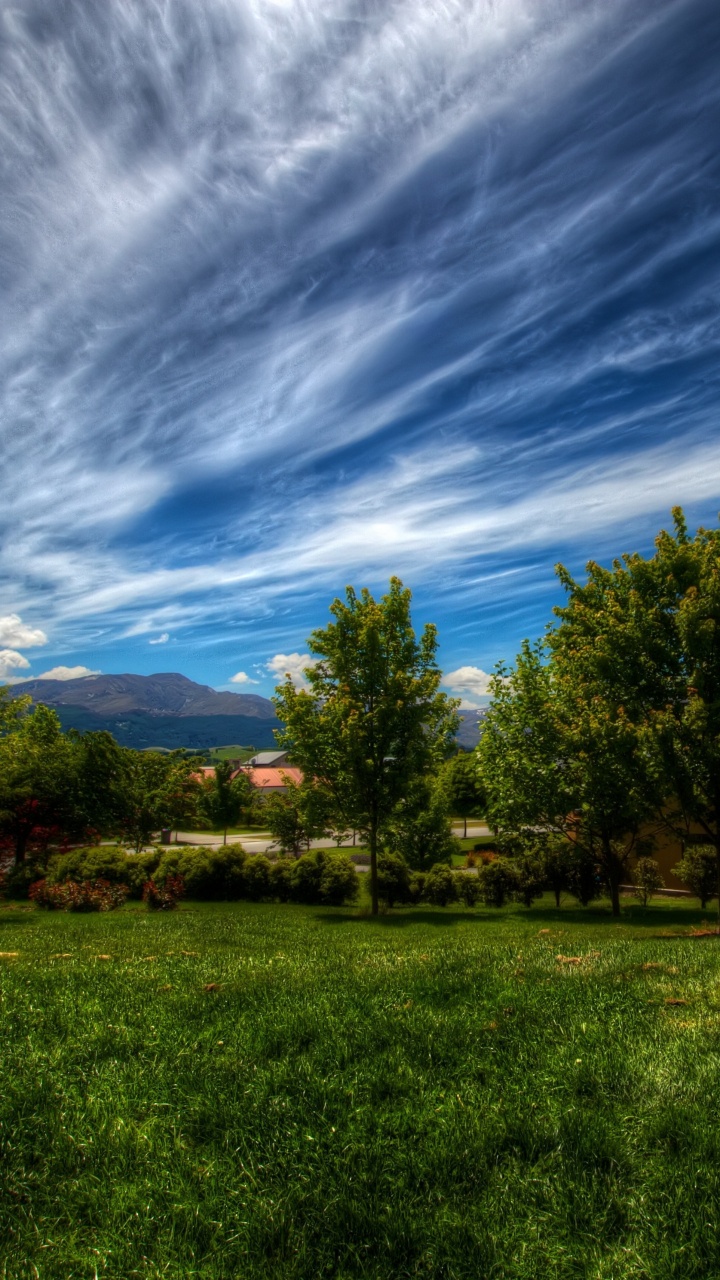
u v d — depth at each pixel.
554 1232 3.19
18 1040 5.12
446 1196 3.42
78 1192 3.45
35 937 12.38
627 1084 4.34
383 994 6.28
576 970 7.32
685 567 15.53
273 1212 3.28
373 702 20.83
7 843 25.67
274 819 35.94
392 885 21.44
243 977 7.20
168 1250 3.08
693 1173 3.46
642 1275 2.93
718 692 14.46
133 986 6.73
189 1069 4.61
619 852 21.88
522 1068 4.63
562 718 19.33
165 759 52.78
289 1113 4.08
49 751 27.44
